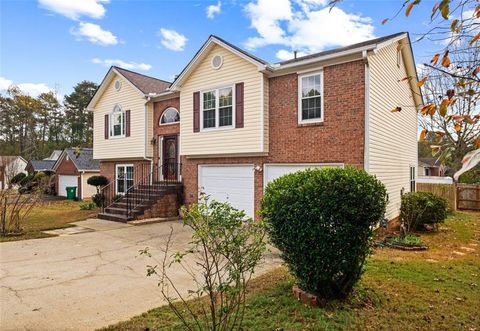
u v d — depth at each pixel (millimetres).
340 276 4516
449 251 7797
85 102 45656
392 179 11852
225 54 12039
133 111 16250
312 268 4359
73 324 4051
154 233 10336
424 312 4211
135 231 10695
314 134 10211
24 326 4012
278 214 4609
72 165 25484
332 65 9867
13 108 38750
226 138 11984
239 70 11648
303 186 4461
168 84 18281
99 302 4770
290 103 10766
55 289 5336
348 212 4234
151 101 15680
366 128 9172
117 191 17938
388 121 11289
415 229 10586
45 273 6230
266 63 10828
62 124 45344
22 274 6164
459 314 4168
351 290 4684
